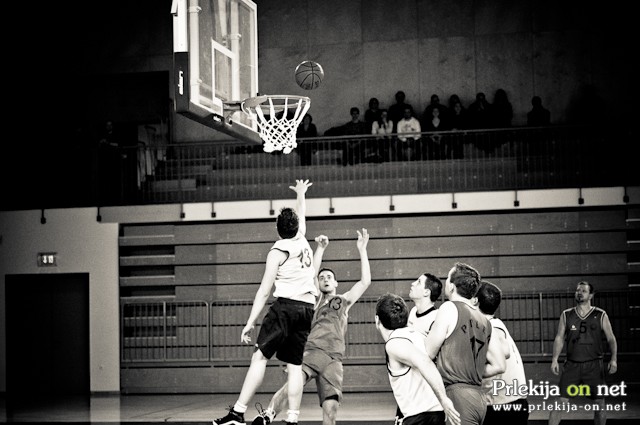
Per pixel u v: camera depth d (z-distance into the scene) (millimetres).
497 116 16078
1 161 17375
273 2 18016
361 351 14859
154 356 15453
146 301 15578
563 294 14586
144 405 13352
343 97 17719
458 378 5660
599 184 14609
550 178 15656
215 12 8023
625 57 17016
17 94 18078
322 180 15922
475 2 17469
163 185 16484
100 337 15586
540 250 14773
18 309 16062
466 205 14766
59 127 18234
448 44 17516
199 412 12164
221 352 15297
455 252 14953
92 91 18469
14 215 16000
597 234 14719
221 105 8062
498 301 6340
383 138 15992
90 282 15703
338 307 7473
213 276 15500
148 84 18375
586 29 17156
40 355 15930
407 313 5535
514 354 6344
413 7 17641
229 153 16578
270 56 17938
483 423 6238
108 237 15695
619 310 14484
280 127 8352
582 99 17016
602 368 8344
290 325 6043
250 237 15453
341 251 15156
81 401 14273
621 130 15578
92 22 18062
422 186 15727
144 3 18000
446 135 16062
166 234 15664
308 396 14297
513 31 17344
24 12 18141
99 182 16656
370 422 10625
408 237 15070
